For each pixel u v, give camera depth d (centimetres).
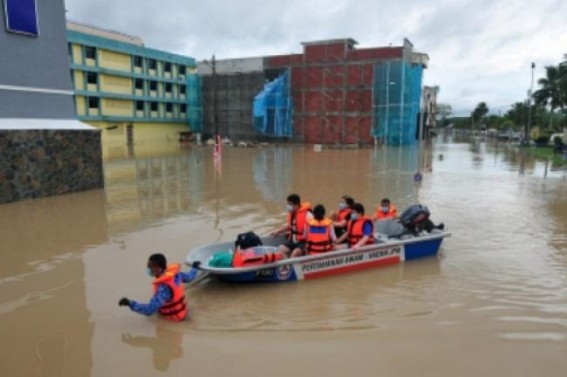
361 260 691
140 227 991
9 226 990
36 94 1348
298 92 4916
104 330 501
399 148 4072
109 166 2306
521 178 1895
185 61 5478
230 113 5266
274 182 1741
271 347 466
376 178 1880
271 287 627
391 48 4416
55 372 420
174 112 5453
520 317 537
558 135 4534
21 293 609
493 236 920
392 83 4397
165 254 791
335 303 577
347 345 470
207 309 557
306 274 650
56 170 1382
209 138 5231
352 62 4594
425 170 2162
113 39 4591
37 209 1176
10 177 1248
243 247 648
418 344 473
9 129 1229
